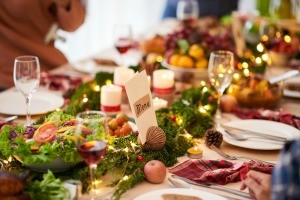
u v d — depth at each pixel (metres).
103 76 2.29
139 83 1.66
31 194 1.32
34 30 3.13
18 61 1.83
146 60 2.81
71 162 1.48
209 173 1.53
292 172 1.16
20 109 2.05
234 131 1.88
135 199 1.39
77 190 1.39
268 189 1.36
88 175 1.49
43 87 2.42
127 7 5.81
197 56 2.56
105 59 2.81
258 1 3.59
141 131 1.66
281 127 1.96
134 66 2.38
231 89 2.23
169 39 2.75
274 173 1.21
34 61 1.84
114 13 5.52
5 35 3.03
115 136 1.71
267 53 2.82
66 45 5.21
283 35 3.13
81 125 1.35
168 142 1.70
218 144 1.78
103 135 1.36
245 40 3.25
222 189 1.48
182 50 2.62
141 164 1.55
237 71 2.57
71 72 2.70
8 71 3.03
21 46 3.06
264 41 2.81
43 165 1.49
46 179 1.36
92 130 1.35
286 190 1.17
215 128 1.97
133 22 5.88
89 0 5.21
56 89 2.38
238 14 3.50
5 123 1.77
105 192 1.47
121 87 2.21
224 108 2.16
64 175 1.51
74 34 5.20
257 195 1.37
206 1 4.99
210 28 3.93
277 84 2.22
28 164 1.47
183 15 3.76
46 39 3.12
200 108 2.00
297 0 3.56
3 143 1.50
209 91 2.21
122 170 1.52
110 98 2.08
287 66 3.00
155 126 1.66
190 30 2.78
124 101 2.22
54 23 3.12
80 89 2.17
